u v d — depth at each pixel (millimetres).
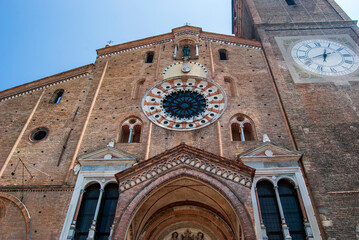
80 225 19594
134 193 18484
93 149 23766
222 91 27578
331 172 21094
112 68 31188
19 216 20109
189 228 21516
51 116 26641
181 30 33969
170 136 24266
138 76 29906
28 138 25047
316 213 19234
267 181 20922
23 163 23062
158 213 21422
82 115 26312
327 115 24938
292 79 28078
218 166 19219
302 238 18609
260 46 32469
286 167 21328
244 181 18562
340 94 26594
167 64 30719
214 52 32000
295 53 30859
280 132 24234
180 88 28109
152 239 20766
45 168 22609
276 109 25969
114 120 25875
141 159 22781
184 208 21547
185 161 19547
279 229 18875
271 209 19672
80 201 20297
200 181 18844
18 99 28859
